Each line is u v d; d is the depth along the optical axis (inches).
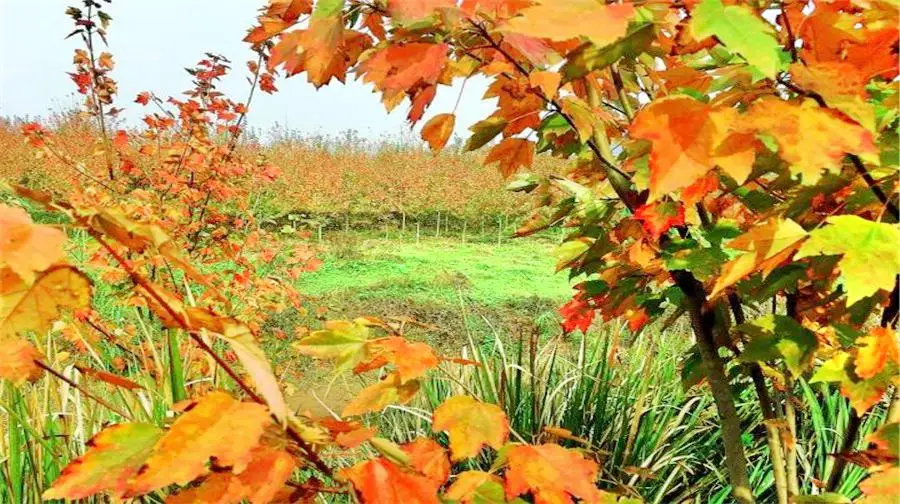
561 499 30.2
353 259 343.3
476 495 31.4
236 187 182.5
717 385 53.5
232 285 147.3
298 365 171.0
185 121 174.7
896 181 35.9
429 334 199.0
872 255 27.3
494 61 40.8
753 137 27.6
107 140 165.9
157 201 157.8
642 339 124.3
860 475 79.0
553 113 49.9
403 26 33.7
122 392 70.4
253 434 22.7
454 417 33.5
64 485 21.9
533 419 91.4
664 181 27.4
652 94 54.7
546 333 196.2
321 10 33.3
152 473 21.3
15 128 619.8
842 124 26.9
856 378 34.3
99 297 159.2
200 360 97.7
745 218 56.9
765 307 108.9
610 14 26.0
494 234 474.6
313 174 515.2
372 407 37.0
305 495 30.2
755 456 95.1
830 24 30.1
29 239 20.6
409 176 540.7
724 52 45.9
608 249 53.9
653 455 91.2
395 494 26.1
